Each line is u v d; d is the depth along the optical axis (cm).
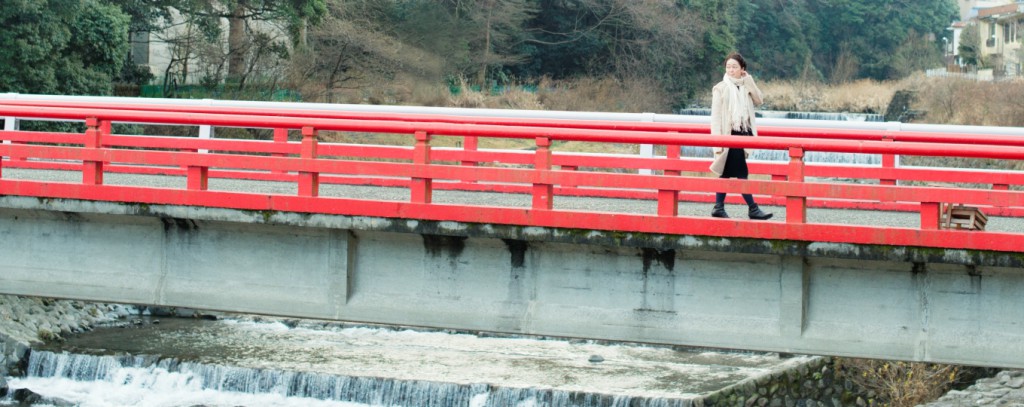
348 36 4272
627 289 951
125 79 4072
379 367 1934
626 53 5591
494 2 4981
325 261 1018
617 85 5419
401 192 1302
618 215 919
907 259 864
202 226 1048
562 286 966
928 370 1898
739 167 962
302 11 4097
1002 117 4412
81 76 3431
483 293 984
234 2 4019
